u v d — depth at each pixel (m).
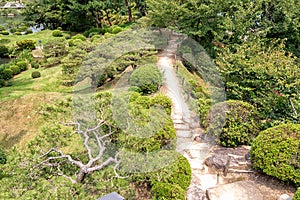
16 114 8.69
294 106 6.29
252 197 4.80
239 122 6.11
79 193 3.69
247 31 9.66
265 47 8.69
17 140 7.79
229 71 7.30
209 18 10.23
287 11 9.45
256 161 5.16
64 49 13.48
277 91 6.62
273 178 5.22
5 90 10.58
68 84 10.39
